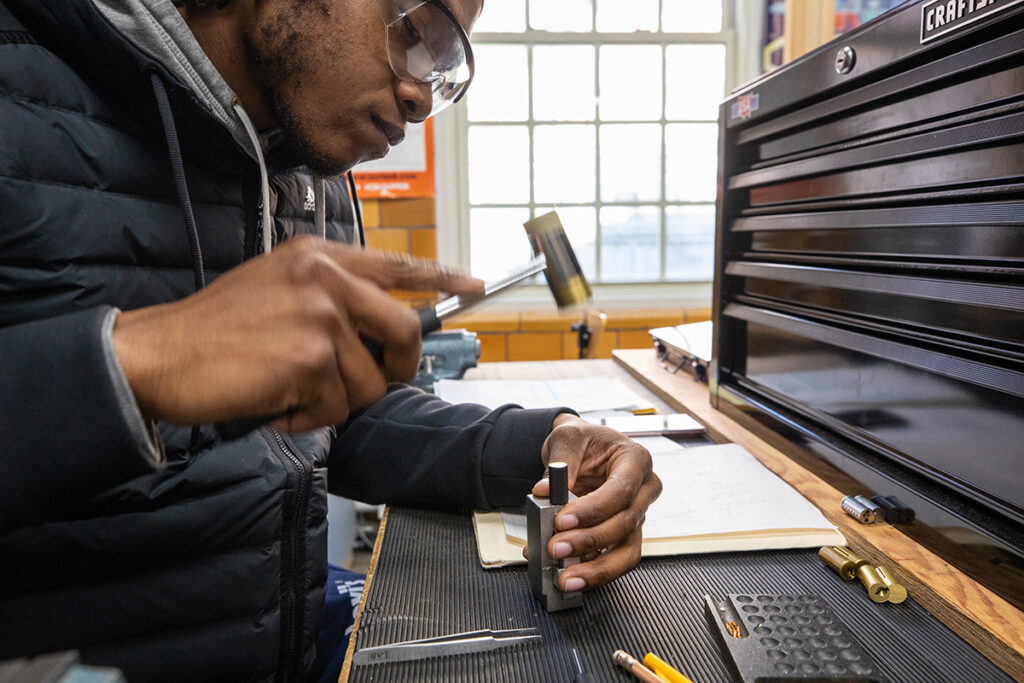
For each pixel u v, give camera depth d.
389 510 0.79
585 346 1.84
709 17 2.35
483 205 2.38
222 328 0.40
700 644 0.50
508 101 2.33
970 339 0.59
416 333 0.44
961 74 0.57
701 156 2.41
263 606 0.71
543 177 2.38
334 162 0.75
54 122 0.60
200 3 0.70
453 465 0.76
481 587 0.59
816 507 0.72
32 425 0.40
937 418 0.63
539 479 0.71
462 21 0.72
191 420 0.41
